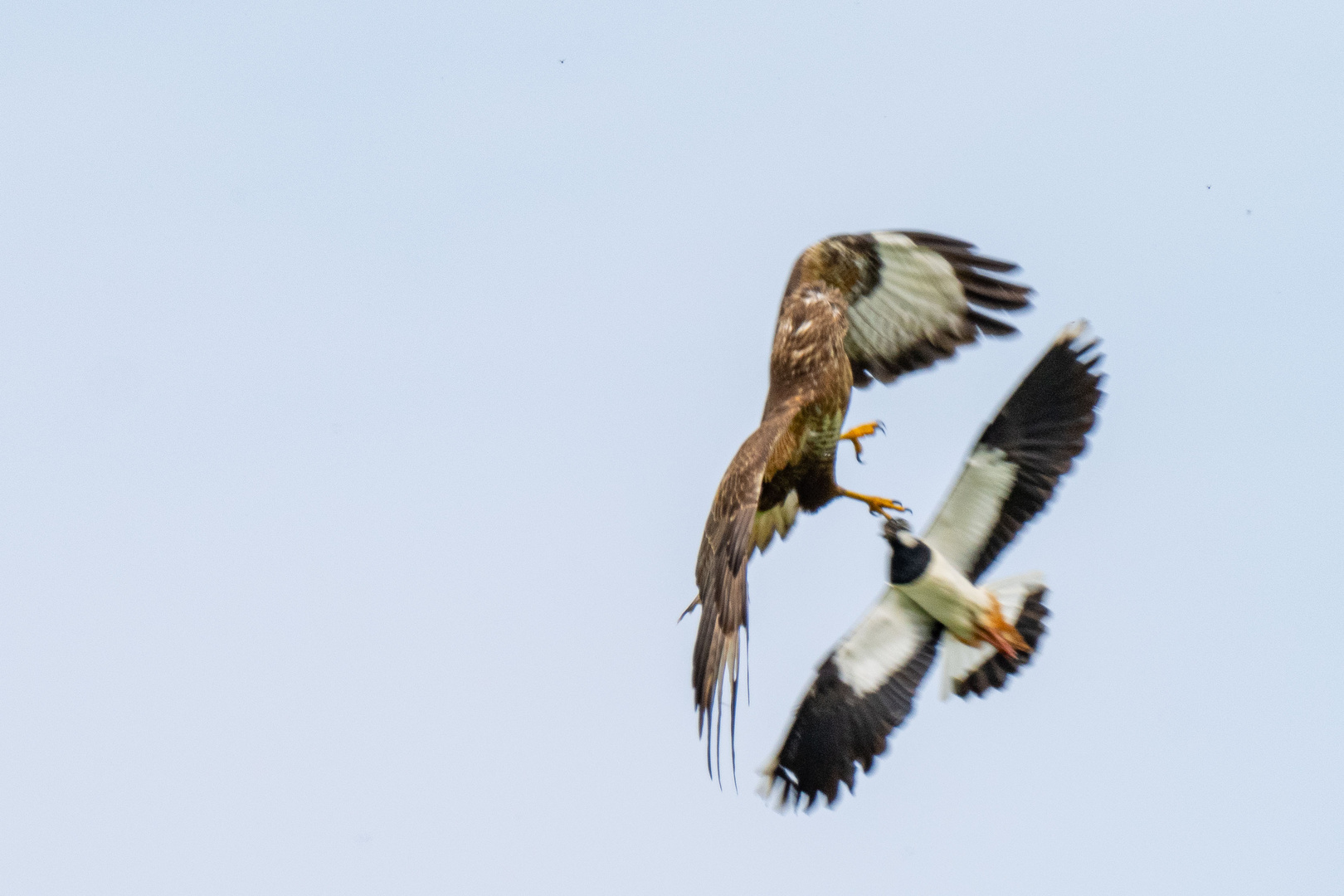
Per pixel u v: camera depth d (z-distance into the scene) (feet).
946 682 51.16
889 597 51.11
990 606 49.06
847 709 51.52
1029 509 50.21
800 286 51.52
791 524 50.31
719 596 42.24
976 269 51.72
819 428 49.52
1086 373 50.26
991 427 50.37
